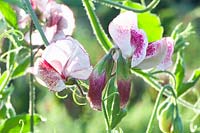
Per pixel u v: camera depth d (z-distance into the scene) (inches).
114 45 17.3
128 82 16.8
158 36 19.9
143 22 19.9
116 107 16.7
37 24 17.5
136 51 16.9
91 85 16.7
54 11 20.4
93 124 45.1
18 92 44.3
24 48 20.8
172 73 19.8
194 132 22.6
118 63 16.8
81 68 16.5
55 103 45.4
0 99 20.5
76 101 17.3
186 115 32.9
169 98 20.2
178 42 21.3
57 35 20.4
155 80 20.4
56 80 16.6
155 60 17.2
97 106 16.7
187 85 21.1
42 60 16.6
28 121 19.7
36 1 20.4
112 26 16.8
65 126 44.8
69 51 16.5
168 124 19.9
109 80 16.8
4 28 21.9
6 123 19.5
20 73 20.6
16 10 20.6
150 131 19.0
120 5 18.8
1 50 22.2
